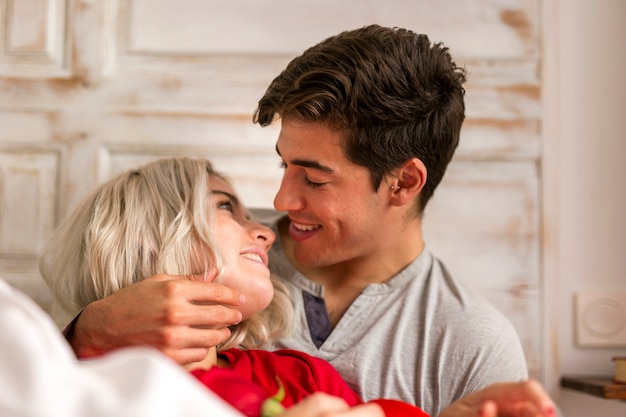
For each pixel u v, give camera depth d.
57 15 1.55
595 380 1.43
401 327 1.15
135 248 1.03
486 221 1.52
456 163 1.53
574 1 1.57
